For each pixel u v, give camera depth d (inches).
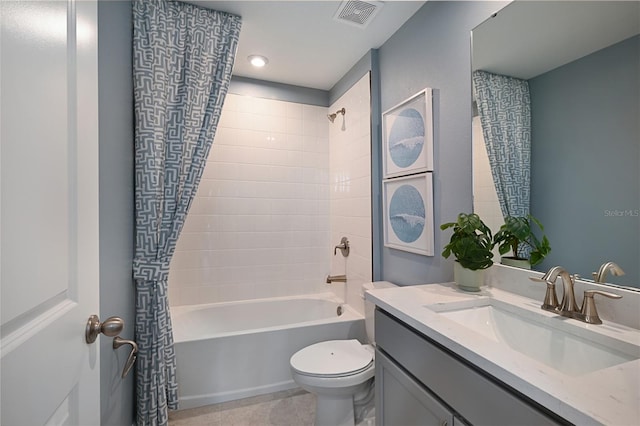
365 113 90.3
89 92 28.7
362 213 92.9
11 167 17.3
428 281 67.4
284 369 81.5
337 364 62.6
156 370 60.6
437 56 63.8
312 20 73.5
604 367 31.5
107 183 45.0
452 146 60.1
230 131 104.6
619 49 35.1
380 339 48.2
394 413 44.5
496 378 28.7
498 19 50.3
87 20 28.4
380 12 70.7
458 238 51.6
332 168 114.9
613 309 35.1
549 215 42.8
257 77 106.3
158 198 63.0
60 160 23.1
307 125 114.3
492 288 51.9
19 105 18.0
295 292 112.1
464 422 31.9
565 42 40.8
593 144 37.4
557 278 41.5
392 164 78.9
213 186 102.7
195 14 68.1
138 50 61.5
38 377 19.8
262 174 108.4
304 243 113.6
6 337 16.8
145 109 61.6
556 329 36.9
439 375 35.4
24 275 18.4
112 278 46.9
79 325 26.1
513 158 47.8
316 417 63.7
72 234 25.3
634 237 33.7
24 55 18.6
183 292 99.0
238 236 105.4
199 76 68.8
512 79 47.9
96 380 29.7
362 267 93.0
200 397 74.1
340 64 96.4
